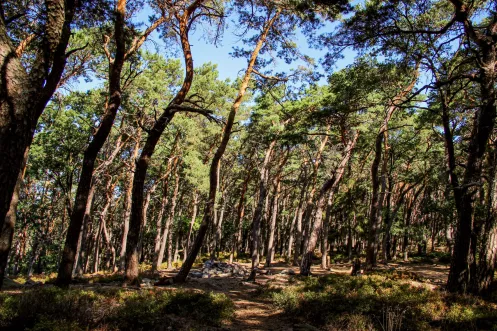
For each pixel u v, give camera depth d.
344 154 20.30
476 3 11.75
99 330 6.20
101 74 18.30
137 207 11.93
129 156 28.50
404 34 12.37
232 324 8.61
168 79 24.86
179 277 14.81
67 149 22.97
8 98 3.56
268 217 43.19
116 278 16.27
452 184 12.38
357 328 7.46
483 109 11.31
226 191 40.25
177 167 30.36
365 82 14.45
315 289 12.04
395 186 36.47
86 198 9.91
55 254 42.25
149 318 7.10
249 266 30.19
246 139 29.30
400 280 14.75
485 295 10.27
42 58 3.99
